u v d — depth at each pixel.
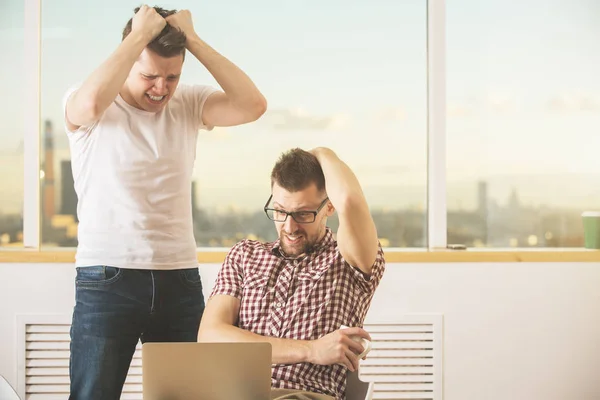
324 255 1.91
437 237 3.52
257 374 1.53
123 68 2.23
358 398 1.78
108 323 2.26
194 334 2.40
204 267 3.33
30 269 3.31
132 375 3.30
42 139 3.49
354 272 1.89
